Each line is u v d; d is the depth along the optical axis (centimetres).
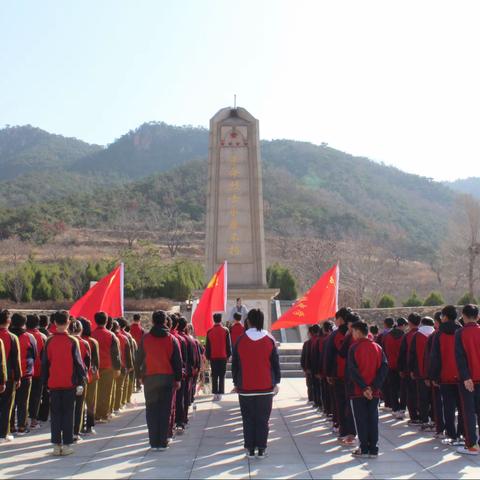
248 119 2197
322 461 794
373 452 809
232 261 2161
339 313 938
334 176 11669
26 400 1004
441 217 10438
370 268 4675
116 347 1088
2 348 870
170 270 3725
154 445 862
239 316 1528
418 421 1072
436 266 5959
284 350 2084
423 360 1002
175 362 860
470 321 821
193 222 8144
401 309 2991
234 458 816
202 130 16225
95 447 895
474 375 812
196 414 1245
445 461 788
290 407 1336
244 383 809
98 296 1130
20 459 811
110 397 1130
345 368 859
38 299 3419
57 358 834
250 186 2181
